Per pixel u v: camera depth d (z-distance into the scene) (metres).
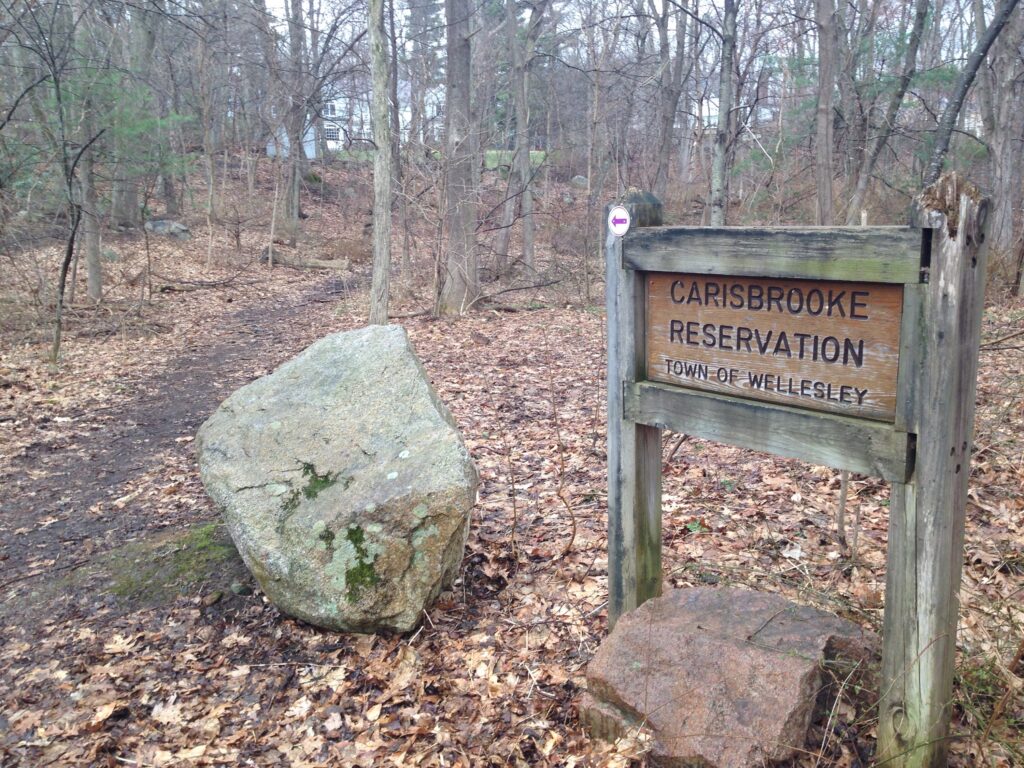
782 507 5.02
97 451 7.60
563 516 5.14
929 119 17.72
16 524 5.84
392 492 3.80
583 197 26.34
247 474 4.13
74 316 14.28
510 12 17.83
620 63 22.31
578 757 3.00
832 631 3.01
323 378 4.57
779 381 2.61
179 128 23.91
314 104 24.00
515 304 15.82
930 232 2.13
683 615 3.24
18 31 13.72
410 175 16.12
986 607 3.51
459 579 4.34
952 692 2.69
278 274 22.02
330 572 3.79
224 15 21.27
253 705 3.55
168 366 11.55
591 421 7.43
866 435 2.36
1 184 13.12
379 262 12.20
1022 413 6.15
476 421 7.79
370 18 11.67
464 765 3.06
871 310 2.32
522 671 3.59
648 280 2.99
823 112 7.81
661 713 2.83
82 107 13.38
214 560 4.83
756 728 2.66
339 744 3.28
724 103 9.72
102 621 4.30
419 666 3.69
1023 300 11.33
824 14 7.71
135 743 3.35
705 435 2.85
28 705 3.64
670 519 4.95
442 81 20.39
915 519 2.29
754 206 15.67
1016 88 16.89
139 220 23.05
